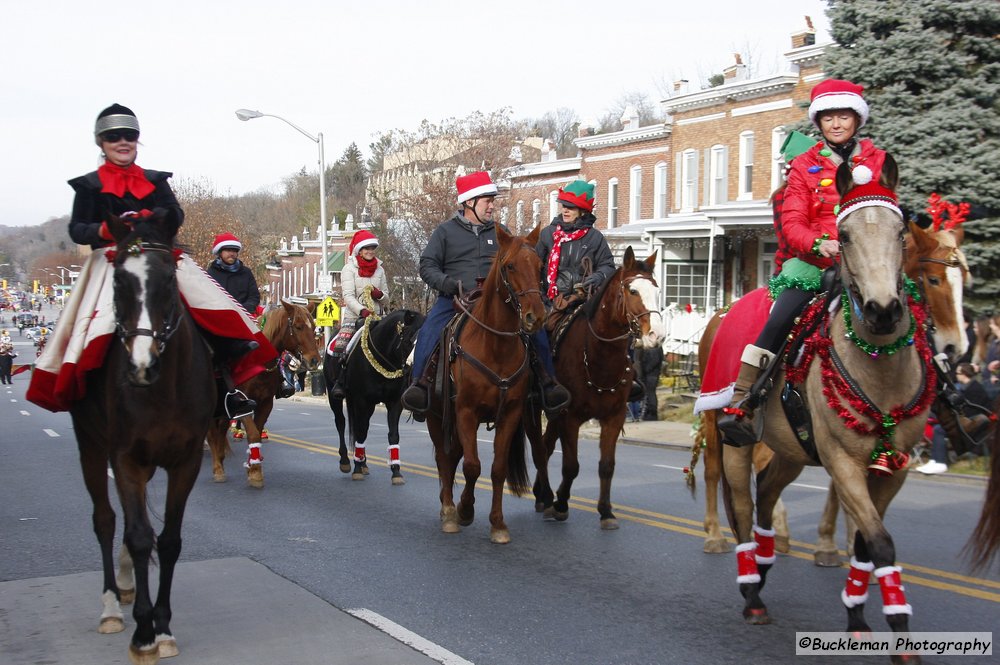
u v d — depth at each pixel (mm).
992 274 17016
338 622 6293
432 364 9188
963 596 6754
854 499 5176
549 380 9062
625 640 5902
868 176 5035
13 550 8500
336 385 12898
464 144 35719
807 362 5496
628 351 9141
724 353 6422
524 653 5668
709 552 8227
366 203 49469
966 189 16875
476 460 8594
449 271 9508
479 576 7496
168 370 5555
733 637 5949
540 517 9984
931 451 13484
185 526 9547
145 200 6344
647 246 31625
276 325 13188
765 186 29594
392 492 11641
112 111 6191
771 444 6051
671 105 33125
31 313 143750
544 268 10094
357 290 13266
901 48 17625
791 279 5805
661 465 14211
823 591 6980
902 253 4953
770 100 29344
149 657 5391
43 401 6164
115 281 5363
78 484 12453
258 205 112250
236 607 6641
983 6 17484
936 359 5809
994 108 17719
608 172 36906
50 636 6070
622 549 8414
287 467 14023
